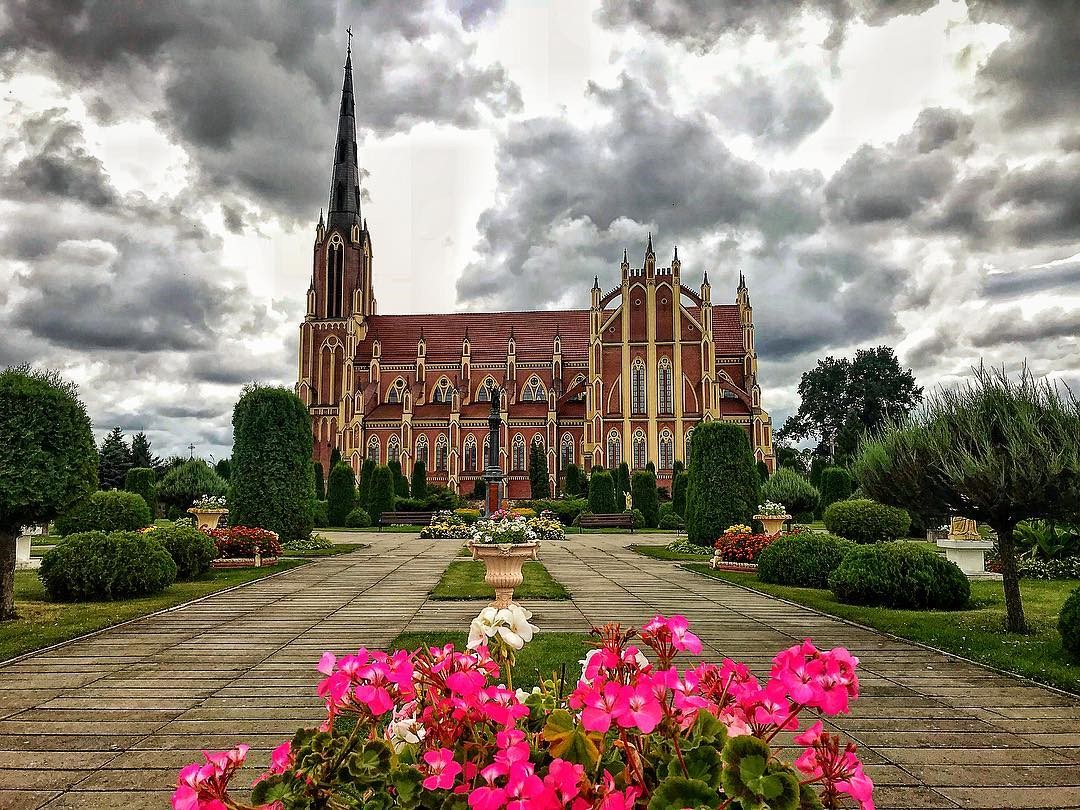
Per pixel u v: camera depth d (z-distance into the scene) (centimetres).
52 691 853
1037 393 1212
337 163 9150
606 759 323
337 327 8669
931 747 672
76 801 552
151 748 664
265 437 2512
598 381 7600
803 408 9731
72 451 1340
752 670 948
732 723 317
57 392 1342
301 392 8544
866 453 1377
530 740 341
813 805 279
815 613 1378
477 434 7925
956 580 1430
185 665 977
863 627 1245
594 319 7681
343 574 1942
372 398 8369
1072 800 559
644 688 300
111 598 1500
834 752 306
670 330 7700
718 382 7475
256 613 1362
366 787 308
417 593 1605
